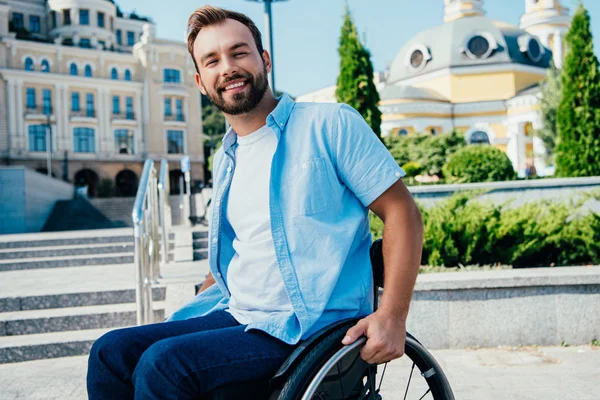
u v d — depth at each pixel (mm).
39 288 5203
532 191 7324
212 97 1795
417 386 3408
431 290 4129
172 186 50500
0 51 43406
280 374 1512
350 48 13086
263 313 1730
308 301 1635
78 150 46625
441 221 5594
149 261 4980
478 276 4152
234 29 1769
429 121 41062
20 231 19000
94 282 5461
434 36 46875
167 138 50281
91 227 22469
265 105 1811
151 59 49281
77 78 46125
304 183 1676
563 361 3777
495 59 43844
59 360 4176
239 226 1804
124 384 1648
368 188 1681
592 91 8914
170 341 1521
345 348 1536
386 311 1586
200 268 6004
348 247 1702
